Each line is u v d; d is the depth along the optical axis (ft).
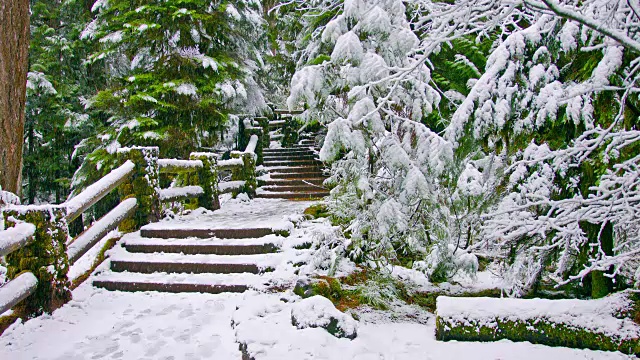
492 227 10.34
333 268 13.14
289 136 45.55
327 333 9.61
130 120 30.25
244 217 20.48
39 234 12.67
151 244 16.51
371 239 13.16
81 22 40.93
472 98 10.57
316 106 13.15
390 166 12.43
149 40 31.99
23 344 10.84
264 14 41.06
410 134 12.64
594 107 10.07
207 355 9.93
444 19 9.10
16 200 13.19
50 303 12.67
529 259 11.28
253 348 9.00
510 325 9.48
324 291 12.09
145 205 18.52
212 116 33.04
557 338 9.21
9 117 20.12
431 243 13.96
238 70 34.86
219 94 31.76
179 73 32.27
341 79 12.55
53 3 43.42
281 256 15.31
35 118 40.40
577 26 9.46
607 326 8.99
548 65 10.21
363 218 12.96
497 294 13.17
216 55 34.01
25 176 47.32
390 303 12.30
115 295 14.10
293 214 19.29
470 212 12.15
